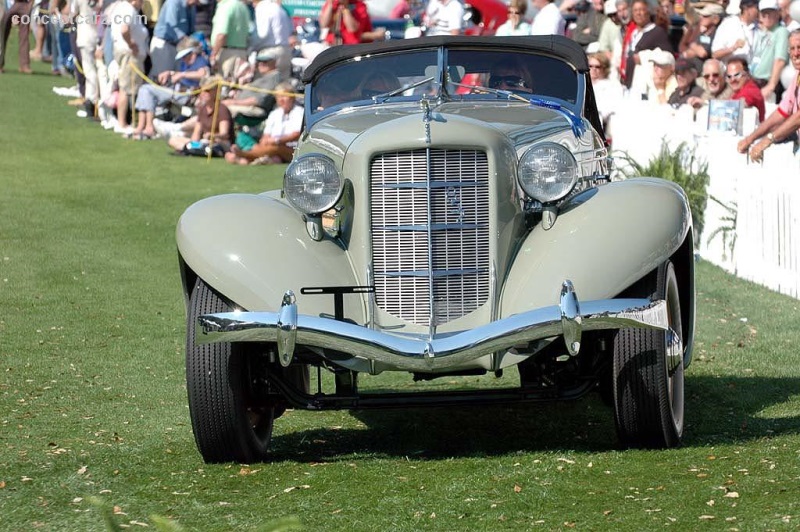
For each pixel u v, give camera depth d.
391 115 14.44
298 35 43.22
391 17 44.62
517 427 14.70
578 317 11.48
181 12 44.94
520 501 11.05
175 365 19.02
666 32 32.78
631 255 12.45
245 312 11.84
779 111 24.08
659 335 12.38
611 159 17.52
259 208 13.38
